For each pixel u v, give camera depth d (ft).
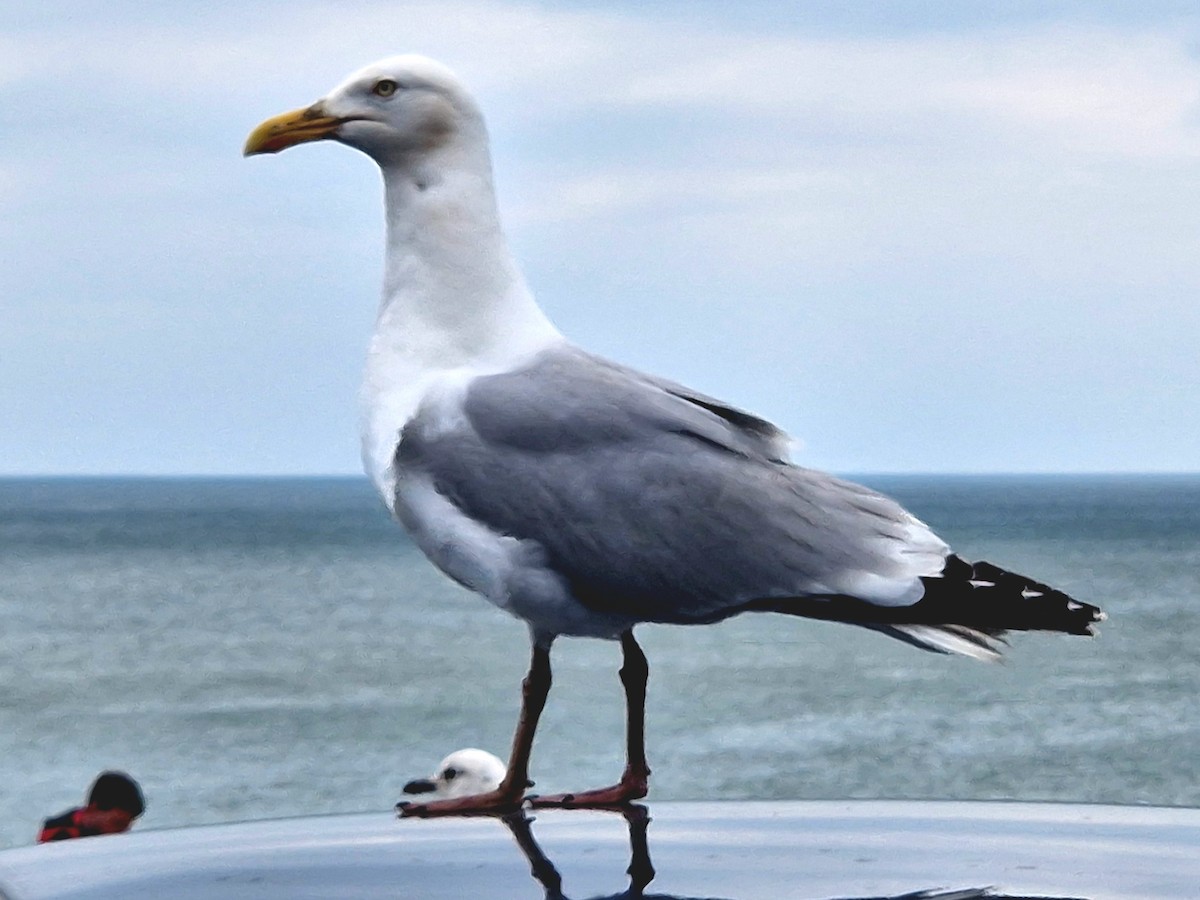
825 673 133.49
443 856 11.58
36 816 76.33
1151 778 83.92
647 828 12.30
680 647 156.15
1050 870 10.94
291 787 82.07
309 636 165.68
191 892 10.77
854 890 10.51
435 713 106.83
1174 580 239.50
